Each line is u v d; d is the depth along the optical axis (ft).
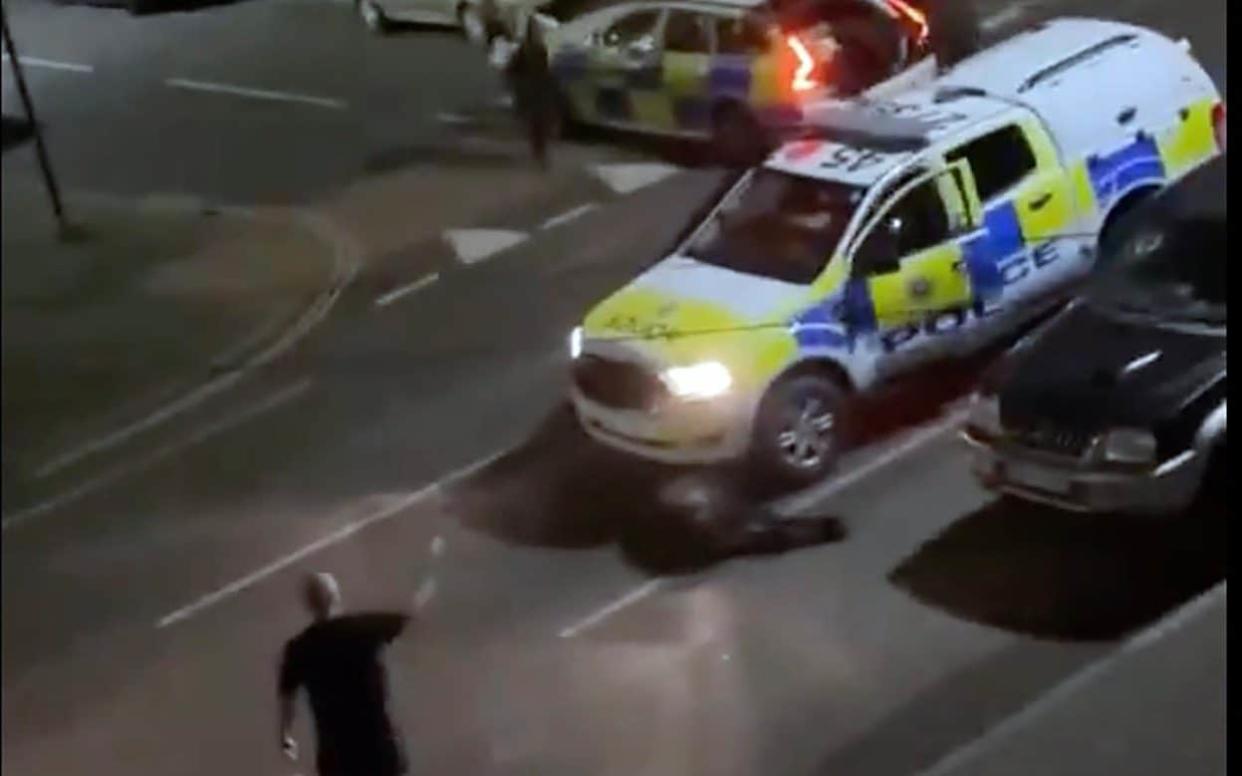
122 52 45.96
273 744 48.19
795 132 51.78
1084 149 52.80
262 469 50.85
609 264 51.42
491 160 49.37
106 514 51.01
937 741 44.42
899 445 51.93
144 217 47.03
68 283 46.80
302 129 47.52
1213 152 52.39
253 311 49.08
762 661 47.78
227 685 49.75
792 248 52.60
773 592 49.67
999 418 49.26
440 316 50.90
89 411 49.01
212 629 50.16
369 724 45.16
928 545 49.88
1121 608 46.78
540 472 51.67
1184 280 51.06
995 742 44.01
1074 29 54.95
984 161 52.85
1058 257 53.06
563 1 48.26
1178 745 42.68
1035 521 49.26
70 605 51.31
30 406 48.85
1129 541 48.26
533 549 51.29
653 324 51.42
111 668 51.08
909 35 52.60
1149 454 47.16
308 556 50.93
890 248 52.39
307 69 46.85
